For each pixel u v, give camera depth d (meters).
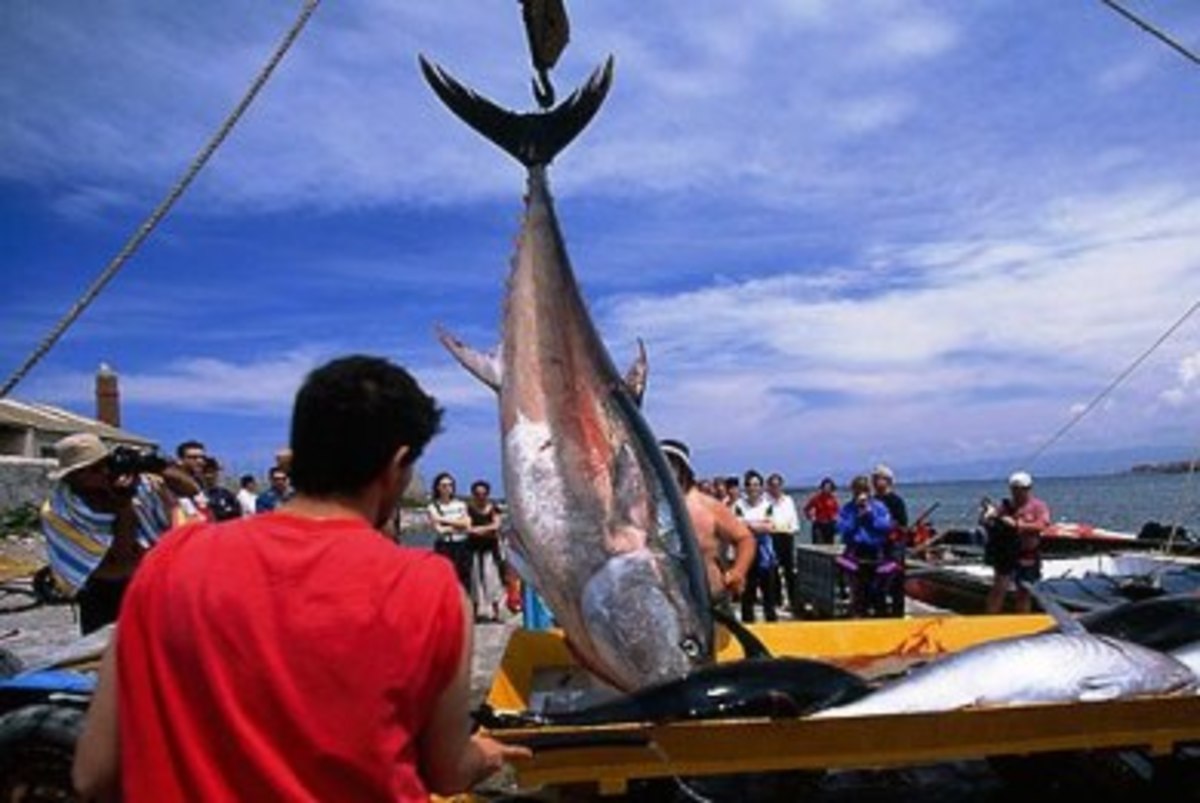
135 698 1.62
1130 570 9.58
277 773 1.53
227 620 1.59
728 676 3.75
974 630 5.43
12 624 10.04
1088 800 4.22
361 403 1.77
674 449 5.62
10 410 26.83
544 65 4.61
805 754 3.31
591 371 4.55
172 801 1.55
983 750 3.42
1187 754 4.06
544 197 4.68
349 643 1.58
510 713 3.65
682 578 4.27
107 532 4.39
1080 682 3.95
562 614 4.34
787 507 11.76
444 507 10.78
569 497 4.34
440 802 3.73
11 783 3.61
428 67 4.72
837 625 5.37
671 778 3.47
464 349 4.59
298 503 1.79
